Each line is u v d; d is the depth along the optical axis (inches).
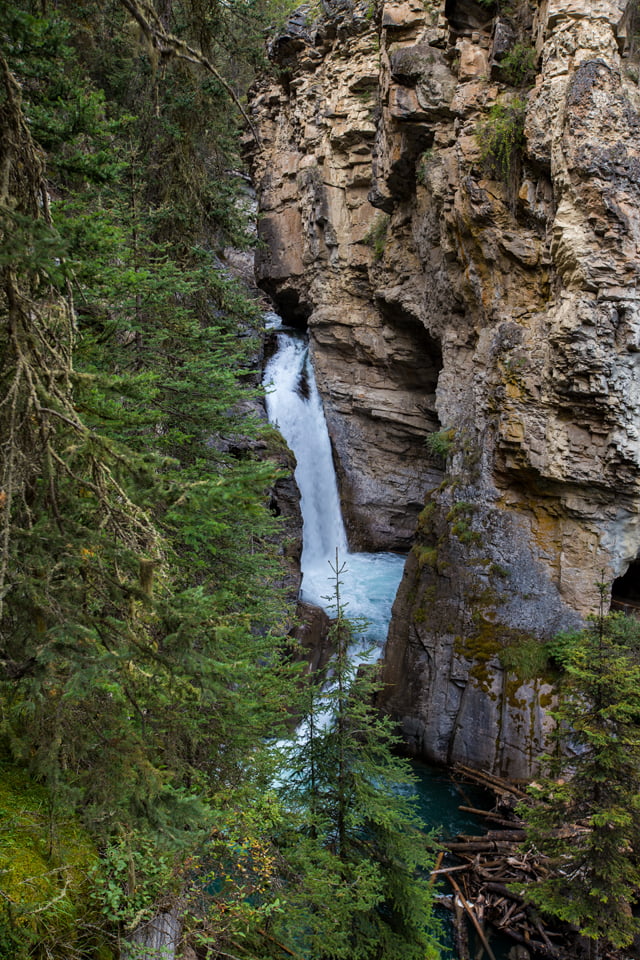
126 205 414.6
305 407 1086.4
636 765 385.4
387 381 1053.8
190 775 250.1
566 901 385.7
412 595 704.4
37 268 144.2
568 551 636.7
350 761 360.8
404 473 1057.5
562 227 593.0
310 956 302.7
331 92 1031.0
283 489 868.0
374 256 990.4
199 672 161.3
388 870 356.5
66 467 154.5
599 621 400.5
